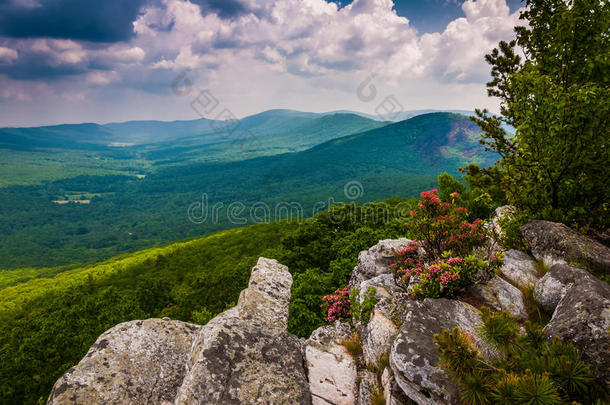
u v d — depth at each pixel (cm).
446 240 768
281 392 480
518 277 678
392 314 667
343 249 1842
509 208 1000
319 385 546
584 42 799
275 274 1180
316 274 1648
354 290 924
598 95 666
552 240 679
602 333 350
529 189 855
